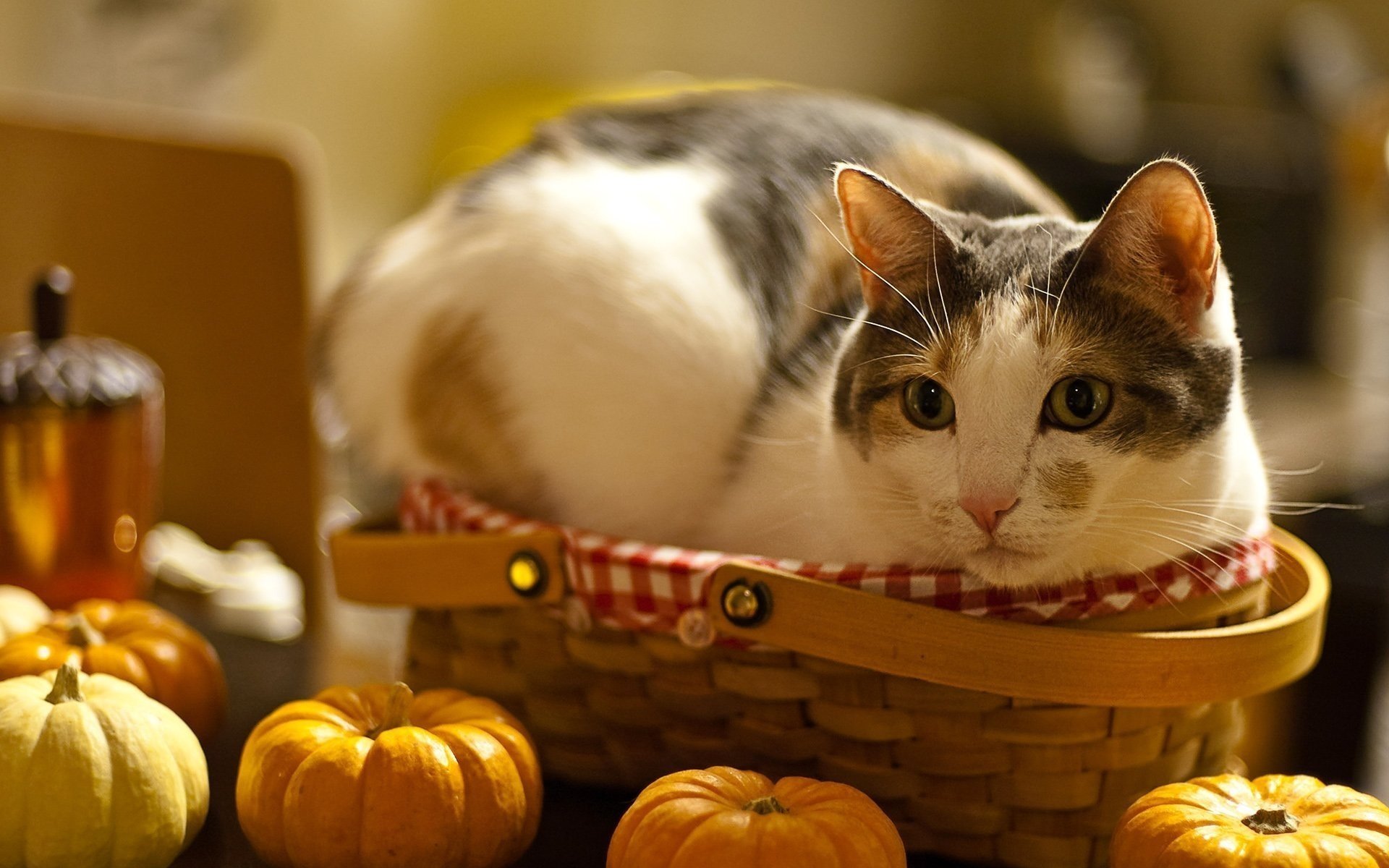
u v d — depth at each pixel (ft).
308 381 3.74
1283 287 7.25
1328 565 4.25
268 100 5.56
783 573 2.33
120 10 4.99
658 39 7.07
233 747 2.65
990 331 2.35
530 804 2.36
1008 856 2.37
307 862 2.29
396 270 2.88
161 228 3.85
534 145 2.94
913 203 2.37
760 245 2.69
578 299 2.68
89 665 2.52
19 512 2.82
